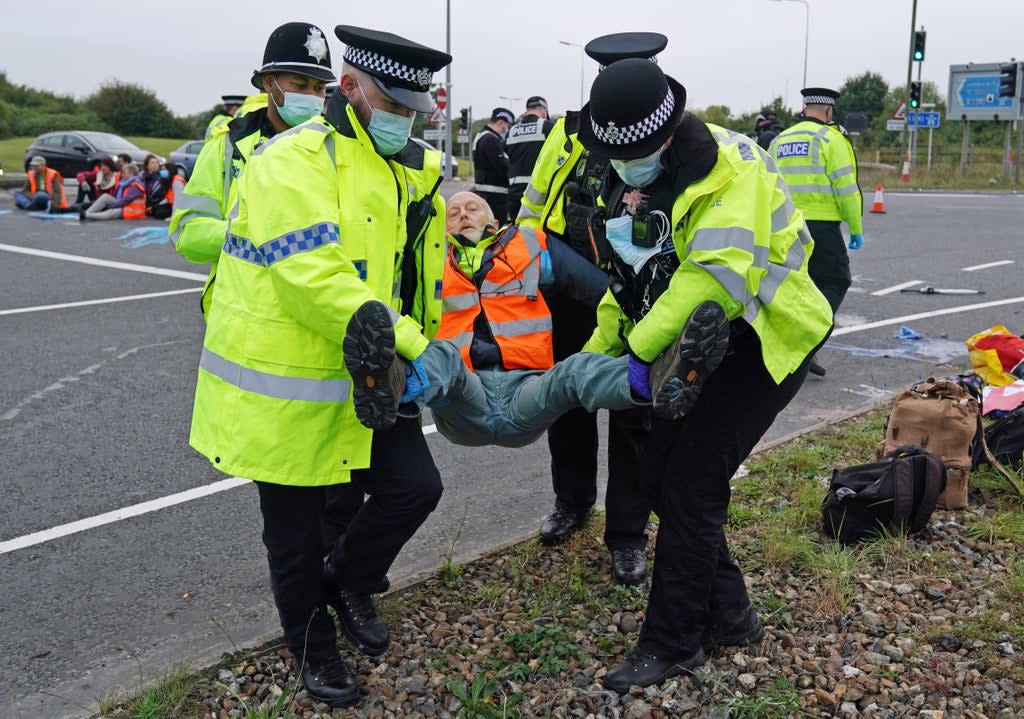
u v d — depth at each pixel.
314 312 2.56
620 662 3.21
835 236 6.98
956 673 3.07
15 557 4.17
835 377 7.02
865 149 43.56
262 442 2.71
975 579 3.69
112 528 4.48
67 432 5.80
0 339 8.07
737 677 3.09
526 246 3.67
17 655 3.40
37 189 18.66
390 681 3.13
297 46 3.72
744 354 2.95
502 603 3.61
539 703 3.00
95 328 8.47
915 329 8.55
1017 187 28.83
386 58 2.67
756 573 3.77
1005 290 10.45
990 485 4.49
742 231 2.66
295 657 3.06
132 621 3.64
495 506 4.71
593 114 2.73
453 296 3.59
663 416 2.68
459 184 27.69
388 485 2.88
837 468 4.84
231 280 2.78
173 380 6.91
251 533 4.43
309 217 2.58
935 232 15.80
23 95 58.59
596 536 4.14
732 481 4.68
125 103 58.25
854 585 3.65
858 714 2.89
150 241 14.19
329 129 2.71
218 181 3.87
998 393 5.24
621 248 2.96
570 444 3.97
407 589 3.70
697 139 2.72
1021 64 28.39
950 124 46.09
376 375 2.52
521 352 3.58
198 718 2.95
